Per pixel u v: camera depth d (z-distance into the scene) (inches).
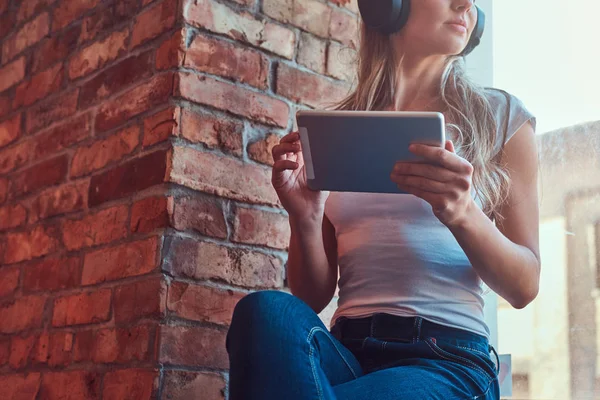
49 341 68.6
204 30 63.5
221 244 61.5
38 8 84.4
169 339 56.7
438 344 41.9
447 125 48.4
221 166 62.4
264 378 34.8
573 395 63.7
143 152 62.6
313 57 70.9
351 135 38.8
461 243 41.4
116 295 61.4
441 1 49.9
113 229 63.7
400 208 46.1
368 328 44.1
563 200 67.7
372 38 54.7
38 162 77.3
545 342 66.6
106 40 71.2
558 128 69.2
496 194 46.0
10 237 78.9
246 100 65.1
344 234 48.7
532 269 43.2
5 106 86.4
